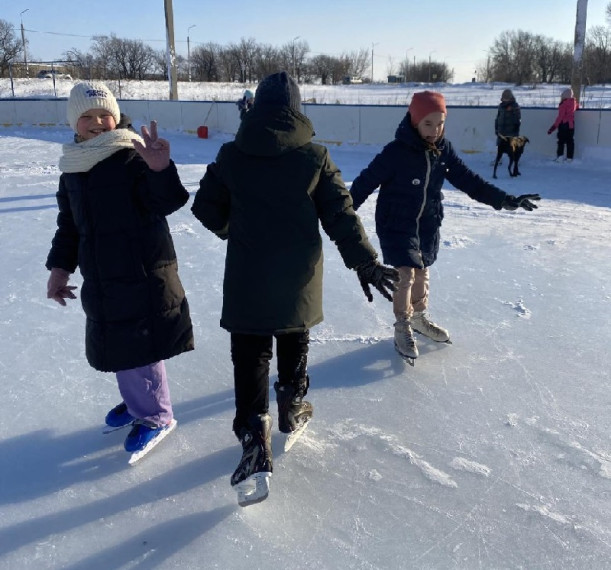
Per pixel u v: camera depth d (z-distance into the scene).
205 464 2.46
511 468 2.40
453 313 4.03
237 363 2.30
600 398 2.92
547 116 12.52
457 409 2.84
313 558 1.95
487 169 12.02
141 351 2.36
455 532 2.06
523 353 3.42
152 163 2.07
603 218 7.20
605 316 3.91
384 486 2.30
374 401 2.92
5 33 56.94
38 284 4.67
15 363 3.34
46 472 2.42
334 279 4.76
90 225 2.28
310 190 2.17
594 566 1.91
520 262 5.17
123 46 64.69
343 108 15.23
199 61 69.75
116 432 2.69
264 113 2.13
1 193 8.78
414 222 3.25
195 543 2.02
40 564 1.95
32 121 22.16
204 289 4.55
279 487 2.30
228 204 2.30
